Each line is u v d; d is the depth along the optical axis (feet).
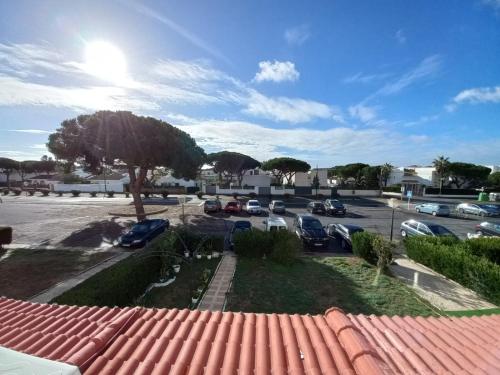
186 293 31.58
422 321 16.93
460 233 66.85
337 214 86.74
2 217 80.79
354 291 32.32
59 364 8.57
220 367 11.18
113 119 68.23
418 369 11.35
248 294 31.40
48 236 58.34
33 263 41.22
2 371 8.13
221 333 14.15
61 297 22.17
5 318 15.75
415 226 54.19
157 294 31.30
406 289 33.19
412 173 188.85
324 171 184.03
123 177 207.00
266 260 42.93
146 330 14.37
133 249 48.57
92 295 22.35
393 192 165.37
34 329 14.28
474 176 169.17
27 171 228.22
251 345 13.06
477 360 12.27
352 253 48.19
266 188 151.84
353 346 12.19
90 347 11.73
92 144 71.10
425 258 40.01
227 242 53.42
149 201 121.90
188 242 45.60
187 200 122.42
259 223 73.67
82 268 39.09
